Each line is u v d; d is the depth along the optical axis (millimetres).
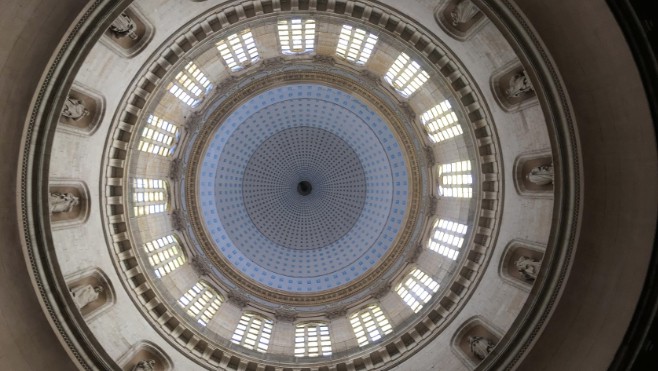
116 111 24266
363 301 33844
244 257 39531
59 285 20156
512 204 24500
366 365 27547
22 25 17688
